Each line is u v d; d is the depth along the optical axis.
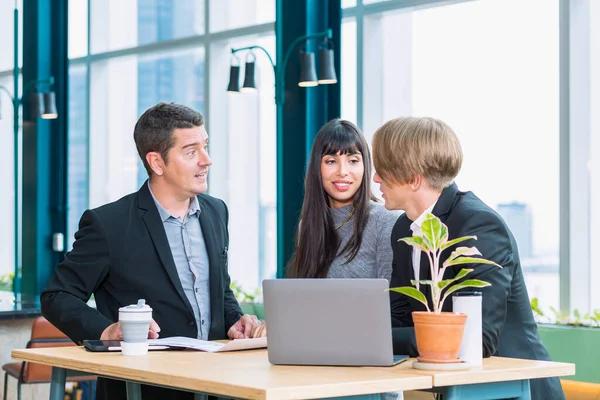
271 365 2.44
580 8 5.23
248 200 7.38
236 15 7.44
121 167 8.45
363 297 2.37
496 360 2.48
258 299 6.94
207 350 2.76
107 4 8.51
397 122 2.66
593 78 5.18
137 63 8.30
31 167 8.47
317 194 3.50
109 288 3.20
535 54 5.42
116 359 2.59
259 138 7.30
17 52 8.31
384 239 3.41
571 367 2.42
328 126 3.51
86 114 8.72
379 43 6.20
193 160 3.16
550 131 5.34
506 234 2.57
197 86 7.77
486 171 5.62
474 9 5.71
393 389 2.14
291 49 6.00
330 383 2.08
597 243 5.12
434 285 2.34
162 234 3.19
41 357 2.73
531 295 5.36
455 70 5.80
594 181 5.15
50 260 8.48
